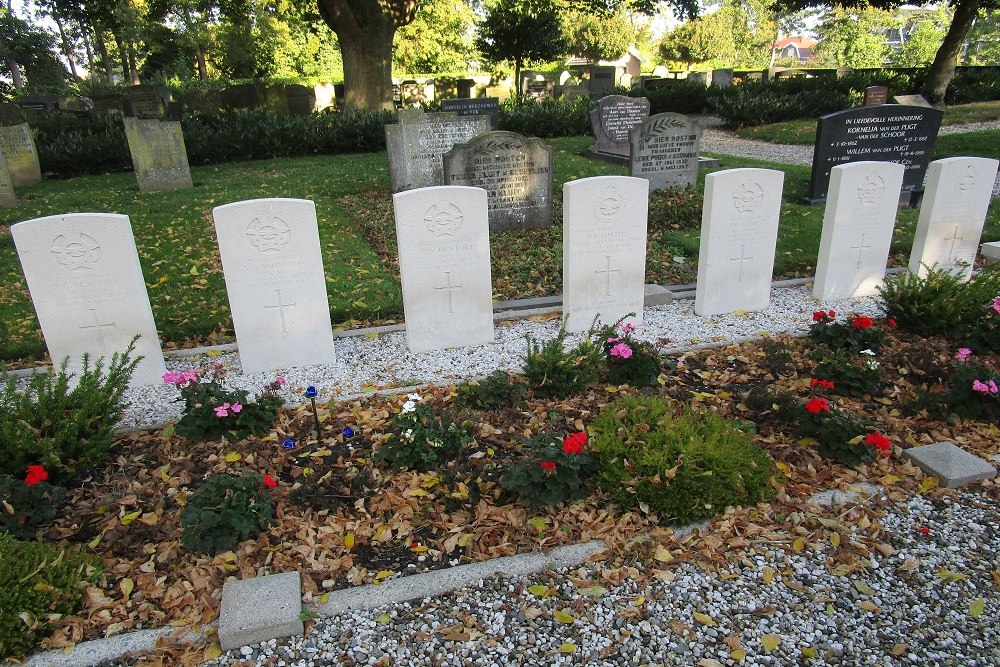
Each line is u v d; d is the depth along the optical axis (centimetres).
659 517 383
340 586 349
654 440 408
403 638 317
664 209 1087
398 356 620
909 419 492
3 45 4250
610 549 365
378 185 1360
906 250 881
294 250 561
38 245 511
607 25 5188
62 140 1672
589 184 598
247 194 1311
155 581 350
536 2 2723
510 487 388
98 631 322
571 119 2117
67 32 5531
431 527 389
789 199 1176
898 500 404
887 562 358
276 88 2538
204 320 703
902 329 636
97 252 524
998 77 2402
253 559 364
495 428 481
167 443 474
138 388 569
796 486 414
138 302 546
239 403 471
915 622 321
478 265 609
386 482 426
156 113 2375
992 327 589
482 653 309
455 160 973
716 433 417
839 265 712
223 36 3950
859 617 324
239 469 442
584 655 307
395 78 3878
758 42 7219
